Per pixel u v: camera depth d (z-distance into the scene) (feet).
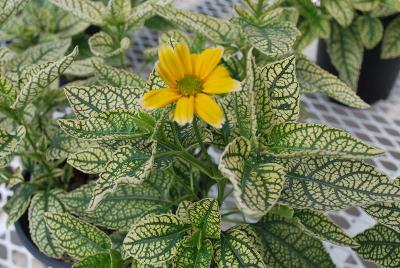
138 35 3.60
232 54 2.34
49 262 2.17
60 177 2.44
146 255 1.73
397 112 3.18
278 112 1.75
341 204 1.68
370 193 1.69
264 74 1.77
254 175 1.61
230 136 1.86
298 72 2.42
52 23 3.21
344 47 3.23
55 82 2.43
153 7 2.22
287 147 1.64
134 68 3.34
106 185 1.63
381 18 3.25
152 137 1.66
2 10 2.26
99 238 1.96
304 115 2.55
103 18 2.51
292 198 1.70
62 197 2.15
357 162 1.73
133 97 1.85
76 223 1.96
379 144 2.89
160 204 2.02
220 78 1.51
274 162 1.67
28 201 2.28
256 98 1.62
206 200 1.74
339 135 1.61
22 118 2.08
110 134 1.72
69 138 2.24
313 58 3.67
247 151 1.63
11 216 2.22
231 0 3.66
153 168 1.74
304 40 3.12
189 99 1.50
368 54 3.16
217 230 1.77
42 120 2.43
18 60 2.54
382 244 1.97
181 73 1.53
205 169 1.83
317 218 1.89
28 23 3.32
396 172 2.71
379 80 3.19
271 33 2.19
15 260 2.59
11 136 1.97
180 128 1.82
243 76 2.29
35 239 2.17
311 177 1.74
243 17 2.28
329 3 3.03
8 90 2.02
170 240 1.77
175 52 1.53
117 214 2.04
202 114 1.48
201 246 1.77
